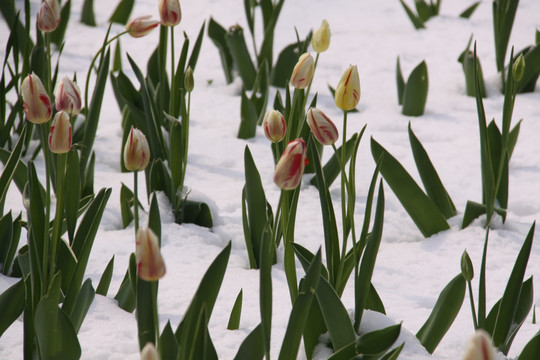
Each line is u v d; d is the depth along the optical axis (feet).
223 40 22.61
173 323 12.87
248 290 13.35
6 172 12.88
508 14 21.38
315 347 12.39
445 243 14.06
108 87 22.56
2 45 24.73
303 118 13.66
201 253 13.83
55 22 12.66
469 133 19.31
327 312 12.12
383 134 19.31
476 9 31.71
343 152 12.35
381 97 22.18
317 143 14.97
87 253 12.46
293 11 30.86
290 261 12.47
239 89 22.43
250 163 13.51
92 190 14.28
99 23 28.37
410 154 17.98
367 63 24.98
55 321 11.94
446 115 20.61
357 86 12.07
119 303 13.01
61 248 12.55
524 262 12.39
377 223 12.29
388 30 28.63
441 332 12.58
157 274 11.15
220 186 16.17
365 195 15.96
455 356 12.72
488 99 21.70
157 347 11.60
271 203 14.98
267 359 11.76
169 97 16.93
